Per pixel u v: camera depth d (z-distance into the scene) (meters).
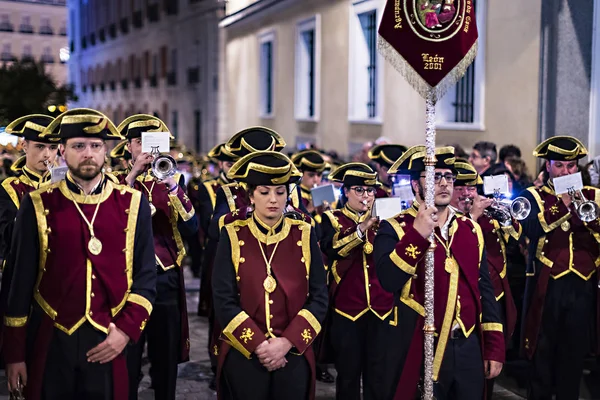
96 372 3.94
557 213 5.62
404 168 4.48
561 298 5.61
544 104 9.38
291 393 4.14
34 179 5.49
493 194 5.62
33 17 45.53
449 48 4.21
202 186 7.47
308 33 16.73
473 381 4.31
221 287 4.17
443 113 11.48
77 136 3.90
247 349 4.06
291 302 4.17
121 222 4.03
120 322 3.96
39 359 3.91
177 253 5.55
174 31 29.00
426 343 4.16
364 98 14.30
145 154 5.21
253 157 4.20
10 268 4.07
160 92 30.80
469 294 4.37
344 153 14.73
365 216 5.49
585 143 8.84
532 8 9.63
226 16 21.52
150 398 6.34
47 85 10.27
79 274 3.92
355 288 5.29
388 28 4.27
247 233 4.23
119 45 36.34
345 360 5.33
